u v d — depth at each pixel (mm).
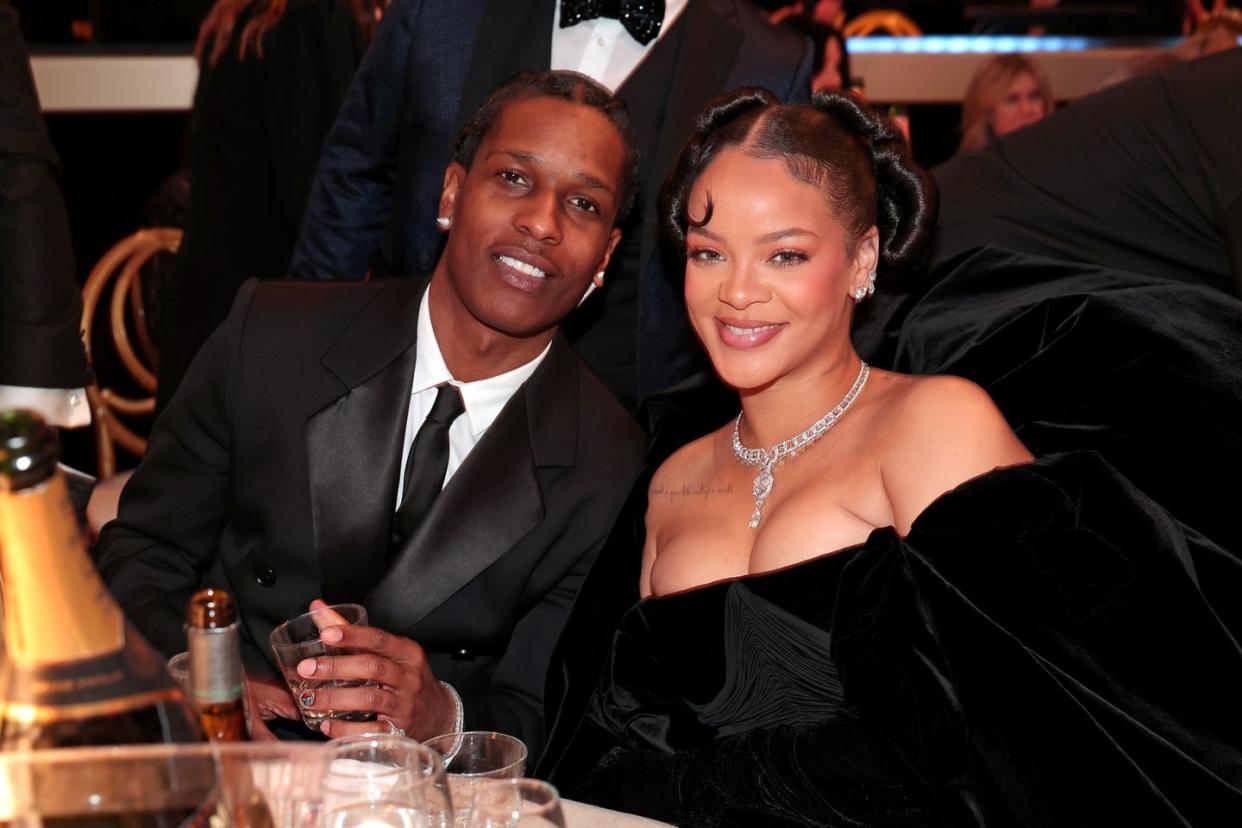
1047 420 1845
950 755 1494
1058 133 2355
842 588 1645
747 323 1706
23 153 2203
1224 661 1470
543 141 1854
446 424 1936
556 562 1954
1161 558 1509
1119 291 1887
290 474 1923
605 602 1903
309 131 3258
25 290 2205
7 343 2211
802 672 1709
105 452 3301
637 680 1838
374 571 1915
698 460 1960
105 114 5281
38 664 880
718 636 1759
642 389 2510
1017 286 2012
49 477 829
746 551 1815
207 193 3340
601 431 1997
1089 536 1526
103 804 846
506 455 1921
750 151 1695
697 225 1713
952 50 6012
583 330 2572
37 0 5461
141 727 905
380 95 2611
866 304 2082
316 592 1928
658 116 2551
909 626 1549
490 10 2531
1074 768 1424
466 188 1896
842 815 1594
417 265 2615
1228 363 1761
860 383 1829
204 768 862
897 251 1811
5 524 835
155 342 3799
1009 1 6234
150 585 1940
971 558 1548
